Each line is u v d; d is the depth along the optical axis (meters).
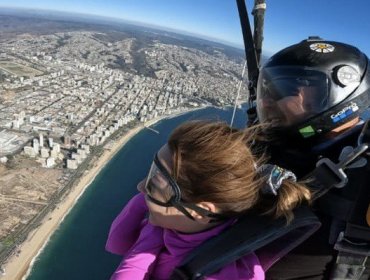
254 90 1.07
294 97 0.77
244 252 0.61
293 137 0.79
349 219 0.65
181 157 0.64
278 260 0.73
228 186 0.62
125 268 0.71
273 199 0.65
